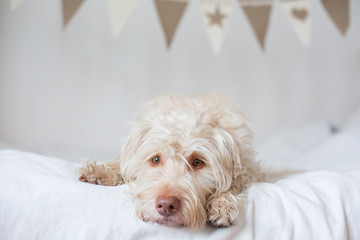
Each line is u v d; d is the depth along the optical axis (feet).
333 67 12.07
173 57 11.87
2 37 10.94
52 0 11.20
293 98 12.11
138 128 4.72
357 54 12.19
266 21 8.00
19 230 3.22
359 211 3.90
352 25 12.12
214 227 3.62
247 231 3.41
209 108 5.13
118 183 4.37
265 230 3.44
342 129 10.80
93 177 4.12
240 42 12.05
